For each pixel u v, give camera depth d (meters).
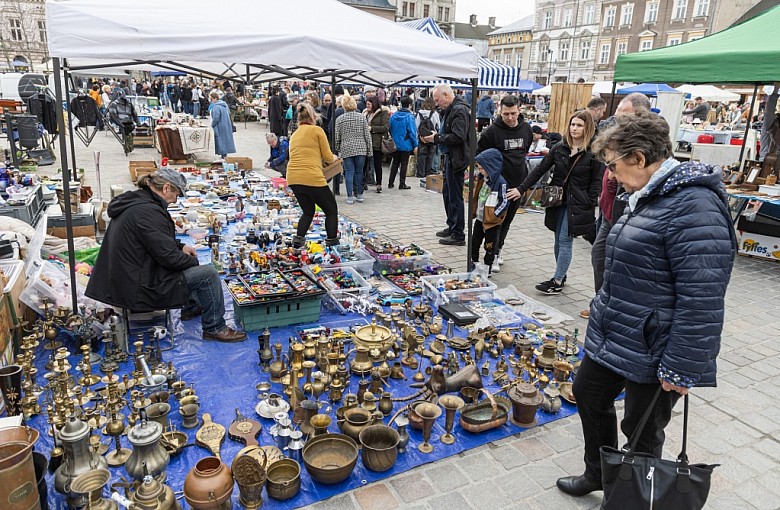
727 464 2.90
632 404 2.17
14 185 6.24
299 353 3.24
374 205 9.03
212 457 2.38
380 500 2.52
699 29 49.16
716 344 1.86
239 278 4.48
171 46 3.55
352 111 8.68
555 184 4.99
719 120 21.94
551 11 63.06
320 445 2.72
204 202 7.81
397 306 4.57
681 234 1.85
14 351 3.60
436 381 3.24
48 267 4.29
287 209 7.80
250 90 26.86
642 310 2.01
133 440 2.32
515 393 3.18
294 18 4.37
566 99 11.95
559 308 4.98
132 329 4.01
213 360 3.71
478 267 5.46
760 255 6.89
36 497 2.01
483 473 2.75
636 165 1.98
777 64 5.41
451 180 6.68
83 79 18.44
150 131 15.00
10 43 44.06
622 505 2.00
